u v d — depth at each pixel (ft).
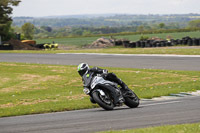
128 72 257.14
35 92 192.75
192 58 346.33
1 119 107.24
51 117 105.19
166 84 197.47
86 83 109.91
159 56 385.09
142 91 171.42
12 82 235.61
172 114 98.12
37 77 254.68
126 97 114.62
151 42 631.56
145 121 88.28
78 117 101.81
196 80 207.00
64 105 129.90
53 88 205.16
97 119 95.40
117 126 82.99
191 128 72.38
